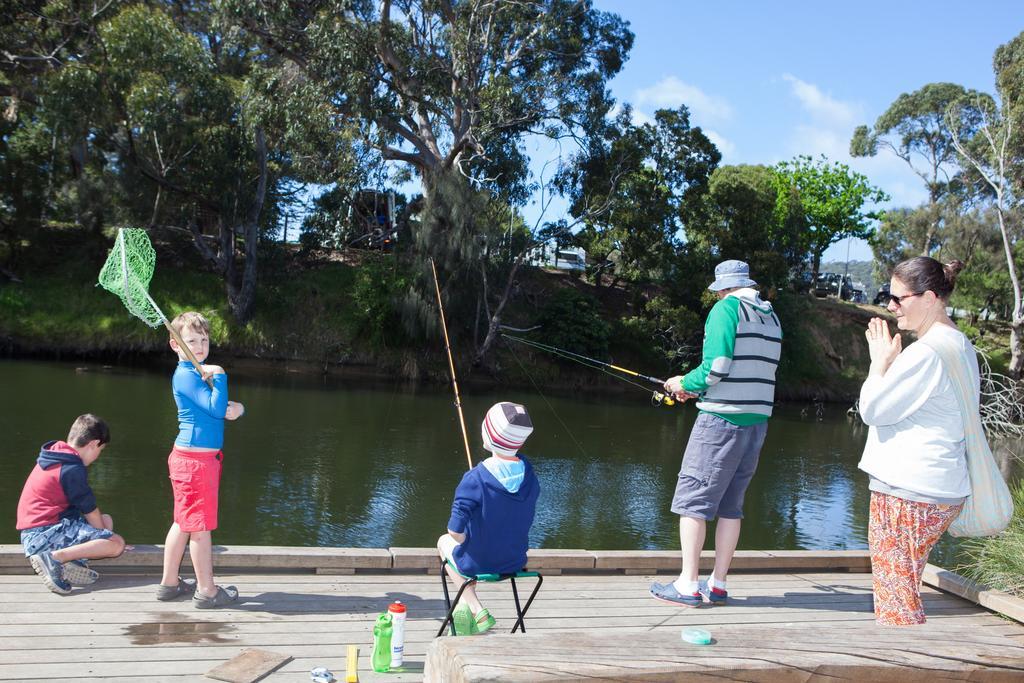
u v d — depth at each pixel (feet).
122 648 11.23
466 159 77.87
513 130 76.79
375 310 80.43
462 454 45.65
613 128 81.00
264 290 81.87
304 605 13.25
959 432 10.46
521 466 11.10
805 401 91.76
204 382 12.75
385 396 68.23
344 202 84.53
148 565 14.28
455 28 75.61
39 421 45.78
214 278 82.69
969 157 106.01
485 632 11.44
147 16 69.10
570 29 77.92
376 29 73.77
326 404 61.67
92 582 13.52
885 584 10.73
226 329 78.48
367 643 11.94
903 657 6.22
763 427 13.74
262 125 72.95
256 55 84.28
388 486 37.50
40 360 71.92
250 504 33.32
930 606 15.15
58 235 84.43
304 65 75.51
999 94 98.99
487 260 76.69
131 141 72.49
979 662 6.29
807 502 40.34
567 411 68.18
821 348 97.96
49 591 13.14
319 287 84.07
